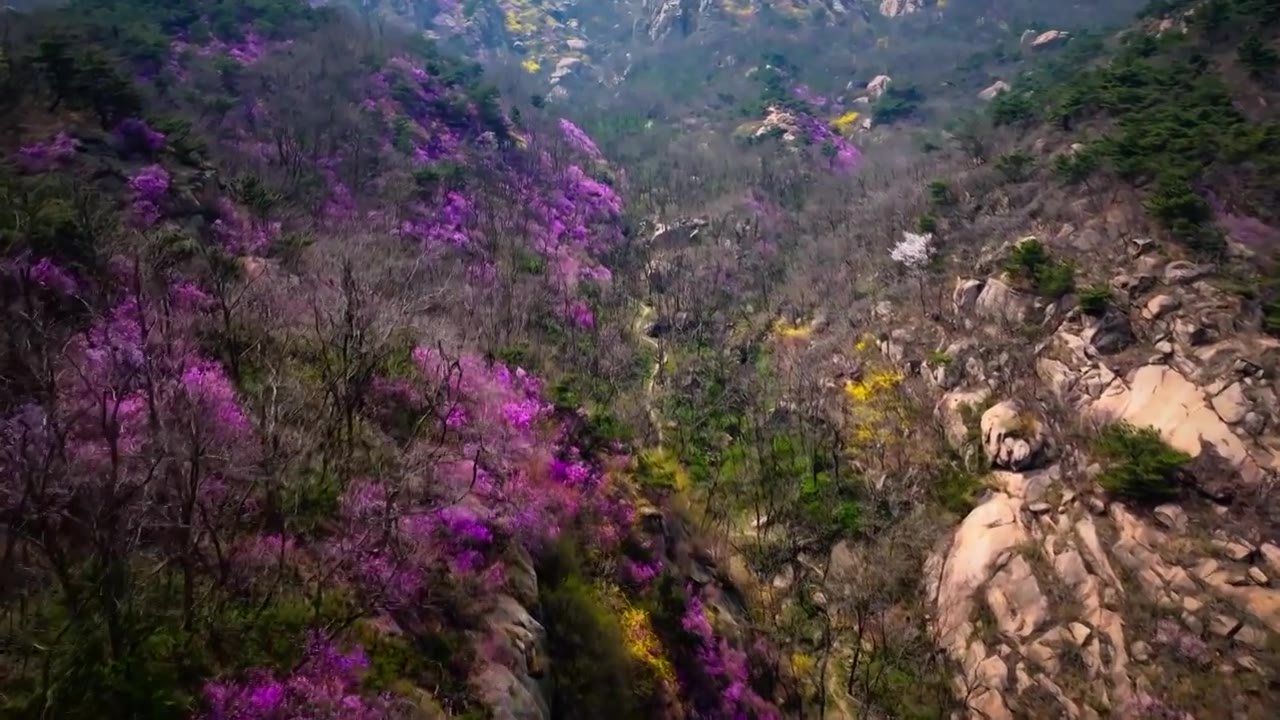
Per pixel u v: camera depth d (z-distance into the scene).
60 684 11.96
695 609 25.62
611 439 29.31
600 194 66.75
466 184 56.03
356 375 22.03
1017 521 29.48
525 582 20.11
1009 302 36.88
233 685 13.26
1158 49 52.22
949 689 26.98
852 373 39.66
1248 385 28.11
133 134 36.81
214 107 49.72
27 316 18.28
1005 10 117.19
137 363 17.61
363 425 22.16
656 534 26.45
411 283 36.09
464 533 19.56
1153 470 26.84
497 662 17.12
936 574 30.30
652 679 21.86
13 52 40.94
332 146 52.09
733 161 75.81
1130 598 25.73
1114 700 24.14
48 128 34.88
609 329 44.94
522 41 140.25
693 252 58.12
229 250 32.50
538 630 19.03
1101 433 29.77
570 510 24.30
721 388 41.38
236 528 16.89
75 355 18.95
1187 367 29.97
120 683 12.22
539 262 49.22
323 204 45.31
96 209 27.30
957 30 115.56
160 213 32.94
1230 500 26.08
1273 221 34.47
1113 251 35.78
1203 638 24.05
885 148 75.25
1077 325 33.88
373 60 66.81
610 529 24.98
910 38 116.25
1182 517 26.41
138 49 51.38
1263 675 22.73
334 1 130.38
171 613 14.14
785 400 39.47
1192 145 36.97
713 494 34.34
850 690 27.28
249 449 18.20
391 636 16.09
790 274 53.12
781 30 122.81
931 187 48.25
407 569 17.56
